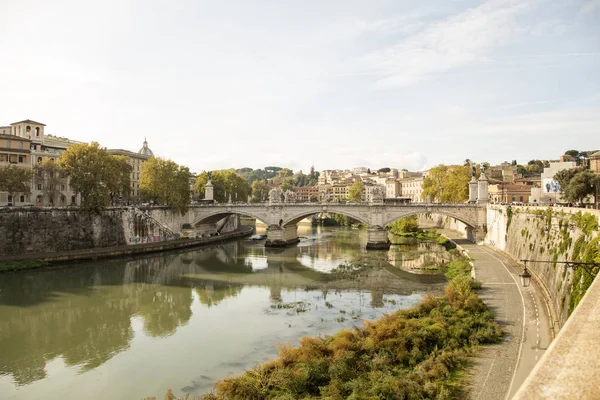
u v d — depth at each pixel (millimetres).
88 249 90188
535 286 51344
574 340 9656
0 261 74750
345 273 75062
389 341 34250
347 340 35031
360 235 140375
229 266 83625
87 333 46406
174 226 114562
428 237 122500
